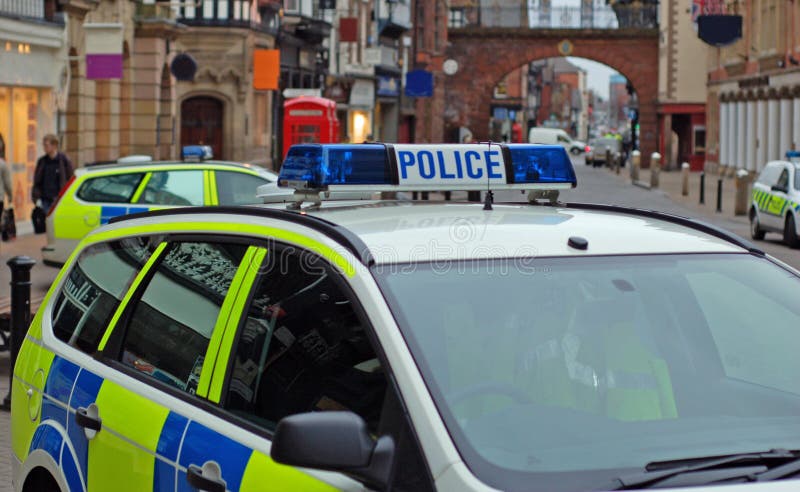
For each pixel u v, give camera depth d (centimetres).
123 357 470
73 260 546
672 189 5419
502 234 399
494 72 9494
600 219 433
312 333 378
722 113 6975
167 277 467
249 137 4672
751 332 386
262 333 401
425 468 317
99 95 3475
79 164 3219
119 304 489
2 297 1666
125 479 435
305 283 388
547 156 464
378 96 7100
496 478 312
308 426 314
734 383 370
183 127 4538
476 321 357
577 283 381
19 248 2367
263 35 4731
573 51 9319
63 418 489
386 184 437
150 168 1683
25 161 2850
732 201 4484
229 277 428
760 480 318
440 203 467
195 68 3797
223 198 1662
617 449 336
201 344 426
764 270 415
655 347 373
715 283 399
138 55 3725
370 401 344
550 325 364
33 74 2806
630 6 9212
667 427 350
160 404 429
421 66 8344
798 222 2647
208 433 398
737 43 6538
